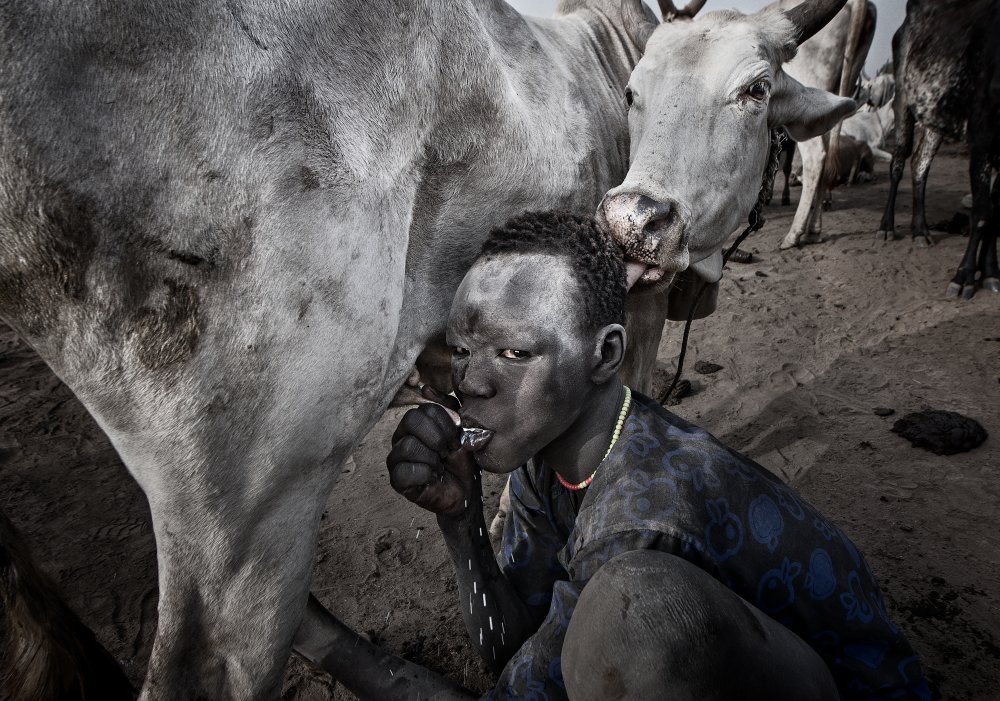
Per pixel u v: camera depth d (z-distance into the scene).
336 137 1.32
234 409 1.25
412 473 1.21
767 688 1.00
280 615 1.43
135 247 1.10
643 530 1.14
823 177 6.29
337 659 1.55
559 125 1.91
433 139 1.54
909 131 6.32
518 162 1.75
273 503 1.37
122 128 1.06
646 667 0.94
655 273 1.81
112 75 1.05
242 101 1.17
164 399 1.19
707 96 1.94
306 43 1.27
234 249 1.19
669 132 1.90
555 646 1.17
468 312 1.19
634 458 1.23
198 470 1.25
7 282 1.08
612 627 0.96
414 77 1.45
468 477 1.29
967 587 2.43
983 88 4.87
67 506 2.90
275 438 1.32
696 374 4.01
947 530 2.71
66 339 1.13
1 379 3.94
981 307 4.79
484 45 1.60
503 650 1.46
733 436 3.38
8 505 2.88
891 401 3.66
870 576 1.36
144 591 2.46
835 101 2.29
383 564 2.60
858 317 4.76
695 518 1.16
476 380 1.20
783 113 2.22
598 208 1.78
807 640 1.27
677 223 1.76
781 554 1.23
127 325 1.13
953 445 3.18
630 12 2.30
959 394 3.71
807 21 2.09
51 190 1.01
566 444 1.32
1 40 0.96
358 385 1.45
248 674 1.42
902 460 3.15
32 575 1.43
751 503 1.25
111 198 1.06
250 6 1.20
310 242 1.28
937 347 4.25
